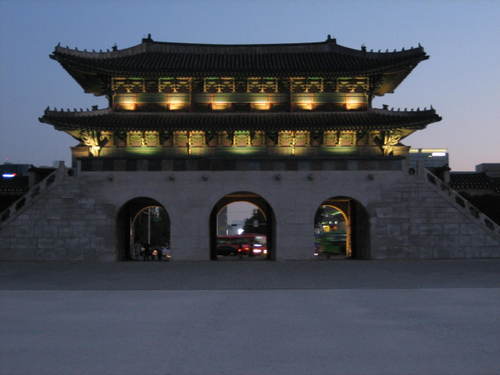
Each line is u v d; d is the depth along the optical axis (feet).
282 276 117.08
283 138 181.06
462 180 241.35
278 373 39.42
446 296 81.76
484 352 45.47
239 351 46.14
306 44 199.93
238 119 180.14
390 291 88.43
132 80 184.14
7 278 113.70
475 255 168.45
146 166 170.19
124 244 183.83
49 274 123.24
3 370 40.27
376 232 169.27
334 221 384.47
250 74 178.19
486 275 116.57
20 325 58.03
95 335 52.80
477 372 39.52
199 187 170.40
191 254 169.07
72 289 93.56
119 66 175.73
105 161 169.58
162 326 57.41
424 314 64.64
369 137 182.60
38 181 211.61
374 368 40.68
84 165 169.07
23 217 166.30
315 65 184.75
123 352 45.83
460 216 169.58
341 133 181.57
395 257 168.66
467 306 71.15
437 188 170.71
